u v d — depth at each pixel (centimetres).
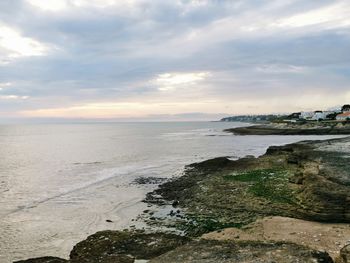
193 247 1186
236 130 16262
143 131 18975
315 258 1021
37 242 2025
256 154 6456
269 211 2344
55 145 9144
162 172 4441
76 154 6706
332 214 2045
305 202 2214
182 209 2630
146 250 1461
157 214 2527
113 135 14562
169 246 1502
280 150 5450
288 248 1117
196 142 9825
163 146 8494
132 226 2258
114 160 5725
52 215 2542
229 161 4747
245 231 1814
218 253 1109
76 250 1527
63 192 3281
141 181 3838
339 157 3925
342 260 1084
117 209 2691
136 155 6462
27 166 5072
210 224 2192
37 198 3050
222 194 2861
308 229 1812
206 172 4194
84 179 3969
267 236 1703
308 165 3525
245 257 1055
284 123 16562
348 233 1719
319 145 5550
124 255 1392
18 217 2494
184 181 3694
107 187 3522
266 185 2983
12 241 2042
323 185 2341
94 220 2416
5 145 9256
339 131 11706
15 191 3328
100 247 1515
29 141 10988
